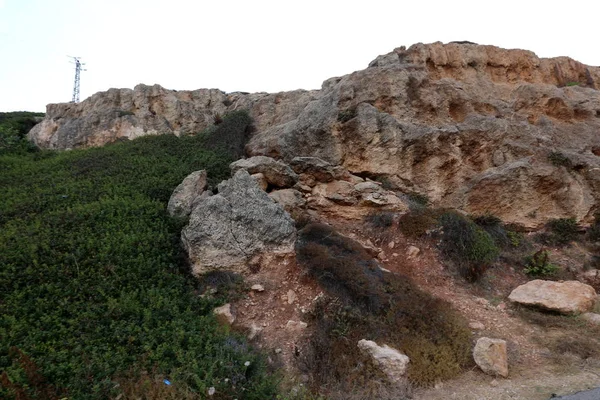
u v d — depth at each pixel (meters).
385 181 11.91
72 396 4.89
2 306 6.23
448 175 12.20
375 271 8.34
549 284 8.68
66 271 7.18
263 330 7.10
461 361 6.51
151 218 9.38
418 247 9.76
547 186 12.07
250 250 8.45
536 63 16.27
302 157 11.77
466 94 13.83
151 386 5.20
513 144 12.77
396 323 7.00
